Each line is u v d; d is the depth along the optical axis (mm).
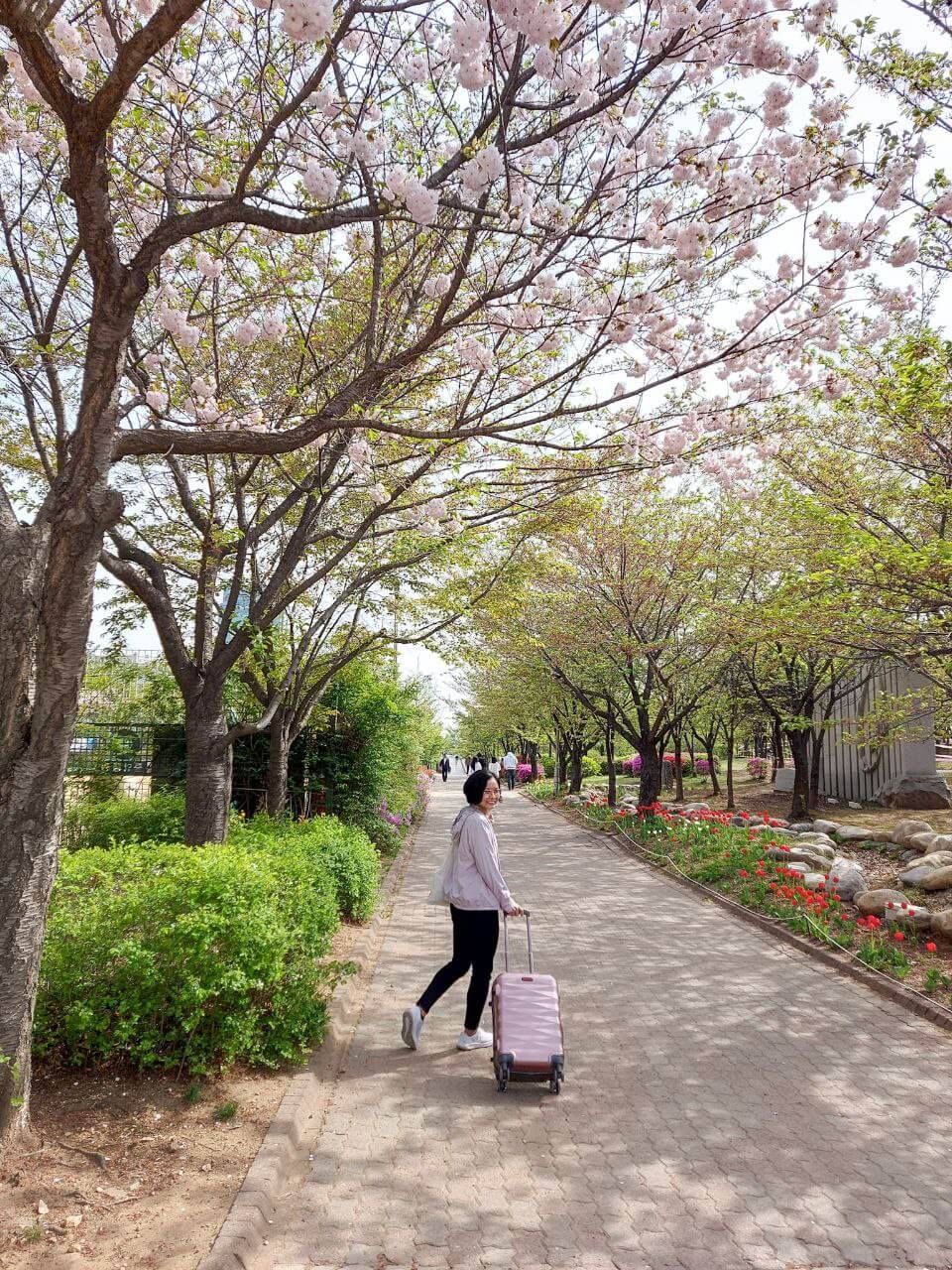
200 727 7410
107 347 3512
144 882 4918
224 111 5371
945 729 11531
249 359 7781
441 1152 3846
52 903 4695
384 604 11000
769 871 10336
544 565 10602
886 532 9109
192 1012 4184
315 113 4617
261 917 4531
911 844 12086
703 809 15953
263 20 4555
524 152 4785
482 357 4992
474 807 5367
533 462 6301
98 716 12781
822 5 3994
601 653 16734
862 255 4770
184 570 8438
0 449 7828
